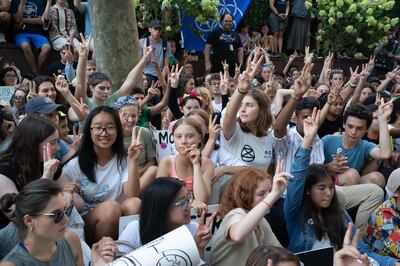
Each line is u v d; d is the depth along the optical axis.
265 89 6.62
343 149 4.76
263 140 4.28
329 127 5.64
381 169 5.02
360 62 11.73
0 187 3.05
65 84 4.92
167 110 6.09
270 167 4.53
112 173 3.71
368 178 4.72
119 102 4.48
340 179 4.52
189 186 3.70
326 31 11.29
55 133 3.21
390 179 3.96
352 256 3.09
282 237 3.84
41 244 2.47
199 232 3.02
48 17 8.85
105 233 3.45
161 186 2.90
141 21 9.27
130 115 4.44
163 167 3.84
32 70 8.84
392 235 3.94
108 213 3.43
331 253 3.20
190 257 2.54
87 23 9.38
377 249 4.00
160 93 7.52
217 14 9.79
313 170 3.61
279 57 11.16
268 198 3.00
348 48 11.59
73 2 10.12
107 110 3.64
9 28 8.78
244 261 3.11
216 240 3.18
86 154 3.66
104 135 3.59
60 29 9.05
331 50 11.38
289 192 3.57
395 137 5.38
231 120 4.15
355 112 4.60
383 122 4.67
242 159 4.21
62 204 2.45
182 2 9.31
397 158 5.07
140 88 6.00
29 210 2.40
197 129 3.71
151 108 6.10
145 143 4.67
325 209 3.65
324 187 3.57
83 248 3.17
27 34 8.82
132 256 2.51
